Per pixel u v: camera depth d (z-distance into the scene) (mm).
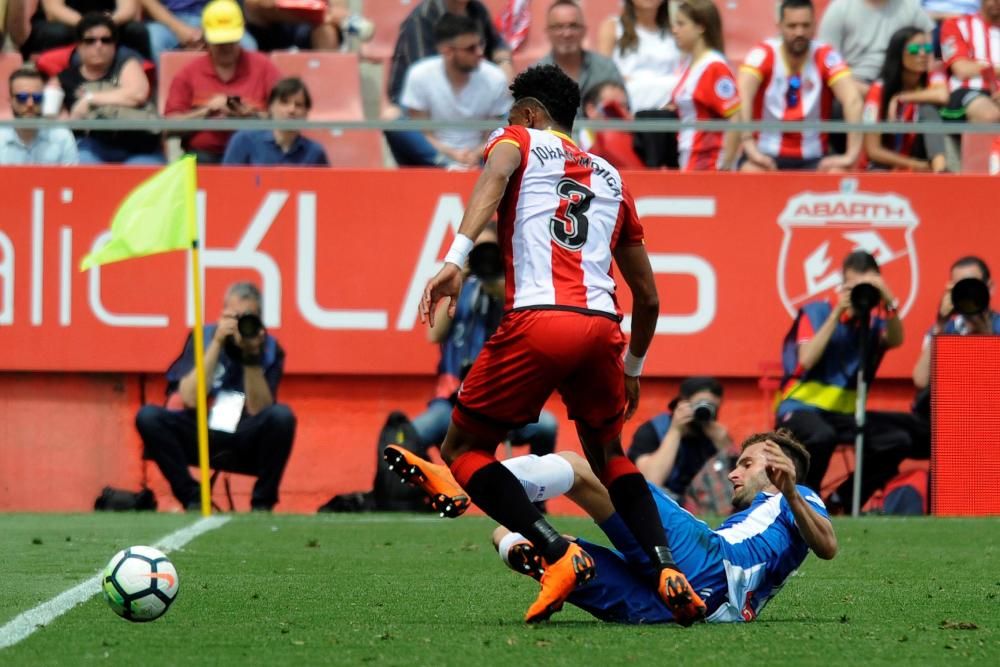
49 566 24344
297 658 15242
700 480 34969
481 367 17391
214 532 30562
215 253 37719
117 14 45406
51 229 37719
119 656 15414
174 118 39750
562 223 17391
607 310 17328
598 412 17688
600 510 18156
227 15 41469
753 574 18281
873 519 34250
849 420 36500
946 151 38312
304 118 40719
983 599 21125
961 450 35344
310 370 37594
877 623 18344
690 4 40375
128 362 37594
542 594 17391
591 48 48281
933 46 45000
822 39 46156
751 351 37781
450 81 42156
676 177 37812
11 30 45594
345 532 30906
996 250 38062
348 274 37688
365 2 48125
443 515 17688
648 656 15297
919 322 37844
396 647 15961
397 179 37812
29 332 37688
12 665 14875
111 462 37875
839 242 37938
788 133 38625
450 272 16891
